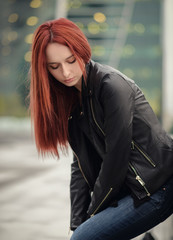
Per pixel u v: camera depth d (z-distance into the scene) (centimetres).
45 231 516
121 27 2503
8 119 2347
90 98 243
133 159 243
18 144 1578
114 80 236
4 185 811
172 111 2136
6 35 2369
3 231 515
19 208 627
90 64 243
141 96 246
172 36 2233
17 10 2362
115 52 2472
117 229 243
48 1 2336
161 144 243
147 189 239
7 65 2362
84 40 235
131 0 2511
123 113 232
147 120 244
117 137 232
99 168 269
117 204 245
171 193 244
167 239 429
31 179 874
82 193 282
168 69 2222
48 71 251
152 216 243
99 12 2525
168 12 2256
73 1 2517
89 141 264
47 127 262
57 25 232
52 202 665
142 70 2445
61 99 262
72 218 283
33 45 238
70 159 1152
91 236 245
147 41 2478
